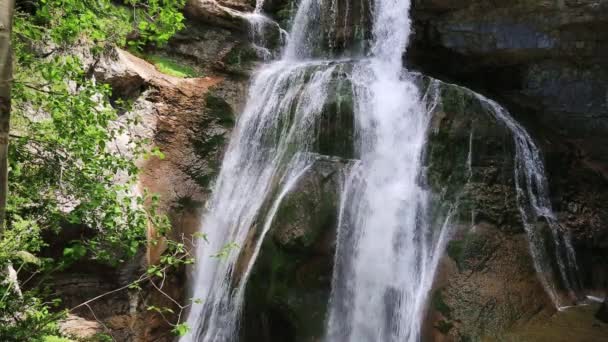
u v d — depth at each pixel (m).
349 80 10.31
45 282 7.41
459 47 11.71
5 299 5.13
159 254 8.80
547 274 8.34
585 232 9.20
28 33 5.79
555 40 10.74
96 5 5.91
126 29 6.59
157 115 10.05
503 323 7.46
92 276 7.87
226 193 10.20
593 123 10.94
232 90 11.38
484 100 10.11
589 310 7.92
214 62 11.95
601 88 10.83
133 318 8.16
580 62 10.98
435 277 8.12
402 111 9.97
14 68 5.72
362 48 13.12
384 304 8.40
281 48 13.23
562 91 11.29
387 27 12.75
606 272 8.89
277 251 8.42
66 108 5.39
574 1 10.09
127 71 9.77
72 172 5.63
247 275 8.70
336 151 9.61
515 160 9.30
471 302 7.70
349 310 8.39
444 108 9.57
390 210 8.91
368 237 8.74
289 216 8.50
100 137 5.45
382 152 9.66
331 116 9.75
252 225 9.07
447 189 8.84
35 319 5.17
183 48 11.93
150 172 9.46
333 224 8.56
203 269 9.56
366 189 9.06
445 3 11.46
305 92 10.33
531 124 10.88
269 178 9.66
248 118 10.92
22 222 5.44
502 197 8.83
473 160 9.09
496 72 12.20
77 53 8.45
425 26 12.08
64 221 7.11
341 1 13.37
